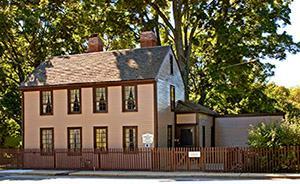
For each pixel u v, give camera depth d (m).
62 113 36.84
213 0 49.25
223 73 47.16
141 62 36.56
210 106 56.22
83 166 35.06
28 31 46.50
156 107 34.03
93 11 48.75
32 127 37.75
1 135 52.56
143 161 32.97
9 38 47.88
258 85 51.16
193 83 55.03
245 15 48.69
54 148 36.88
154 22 48.69
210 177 27.75
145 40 40.00
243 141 41.41
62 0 49.88
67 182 26.39
